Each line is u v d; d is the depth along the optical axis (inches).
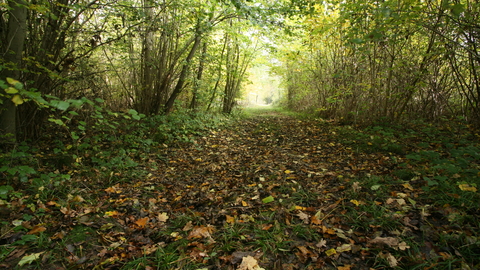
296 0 228.8
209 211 107.3
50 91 170.9
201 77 385.1
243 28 358.6
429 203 99.1
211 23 260.8
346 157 171.5
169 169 167.9
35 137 181.3
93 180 136.9
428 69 231.1
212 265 74.7
